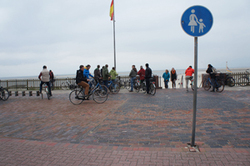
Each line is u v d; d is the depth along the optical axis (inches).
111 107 311.3
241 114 238.5
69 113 280.8
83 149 149.6
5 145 161.5
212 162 121.5
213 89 446.3
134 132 189.6
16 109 320.8
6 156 140.4
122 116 252.5
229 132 178.5
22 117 264.5
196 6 133.4
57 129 207.9
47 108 322.3
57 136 186.1
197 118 229.5
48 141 172.4
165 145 154.1
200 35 134.3
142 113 264.2
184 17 134.7
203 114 246.1
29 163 129.3
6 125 227.6
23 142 167.8
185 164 120.6
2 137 186.1
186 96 394.6
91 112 281.7
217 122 210.4
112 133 189.0
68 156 138.3
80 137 180.9
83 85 349.4
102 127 209.3
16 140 172.9
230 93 408.8
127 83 553.3
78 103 353.7
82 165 125.3
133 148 148.1
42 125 224.4
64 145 158.7
